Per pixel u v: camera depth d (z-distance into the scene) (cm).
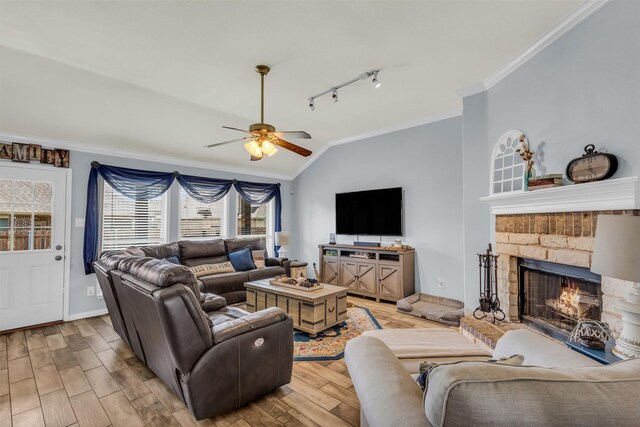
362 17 222
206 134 461
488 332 260
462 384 71
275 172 650
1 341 322
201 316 186
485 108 331
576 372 77
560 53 236
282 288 361
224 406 196
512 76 289
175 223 504
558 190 217
